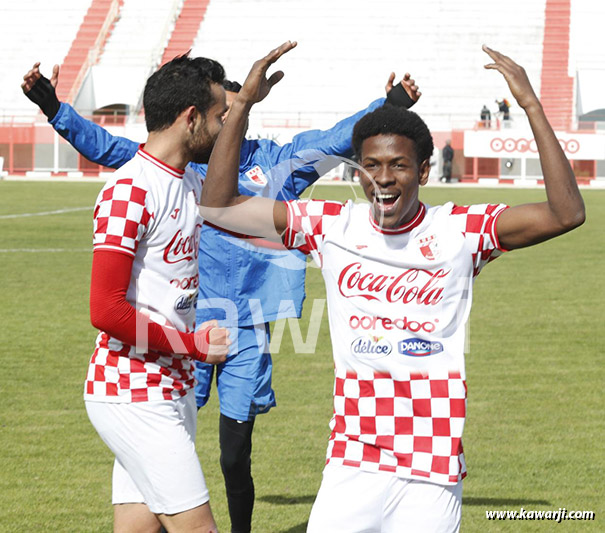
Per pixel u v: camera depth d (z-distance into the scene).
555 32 52.06
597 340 11.77
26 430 7.99
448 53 51.66
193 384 4.38
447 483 3.87
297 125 47.56
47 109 5.66
